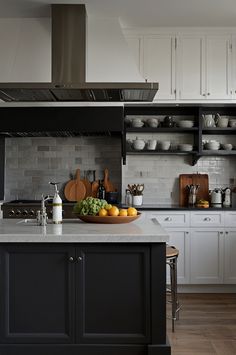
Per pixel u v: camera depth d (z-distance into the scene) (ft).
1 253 9.84
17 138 18.37
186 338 11.42
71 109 16.31
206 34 16.70
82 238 9.37
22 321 9.91
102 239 9.38
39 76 15.53
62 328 9.92
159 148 17.52
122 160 17.85
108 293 9.90
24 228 10.43
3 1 14.14
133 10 14.92
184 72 16.71
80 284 9.87
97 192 18.15
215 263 16.24
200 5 14.49
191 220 16.26
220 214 16.25
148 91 12.77
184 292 16.55
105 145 18.30
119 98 13.98
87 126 16.29
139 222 11.66
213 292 16.48
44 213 11.09
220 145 17.72
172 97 16.66
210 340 11.28
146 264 9.82
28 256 9.89
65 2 14.11
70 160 18.35
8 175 18.37
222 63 16.70
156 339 9.79
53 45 14.05
